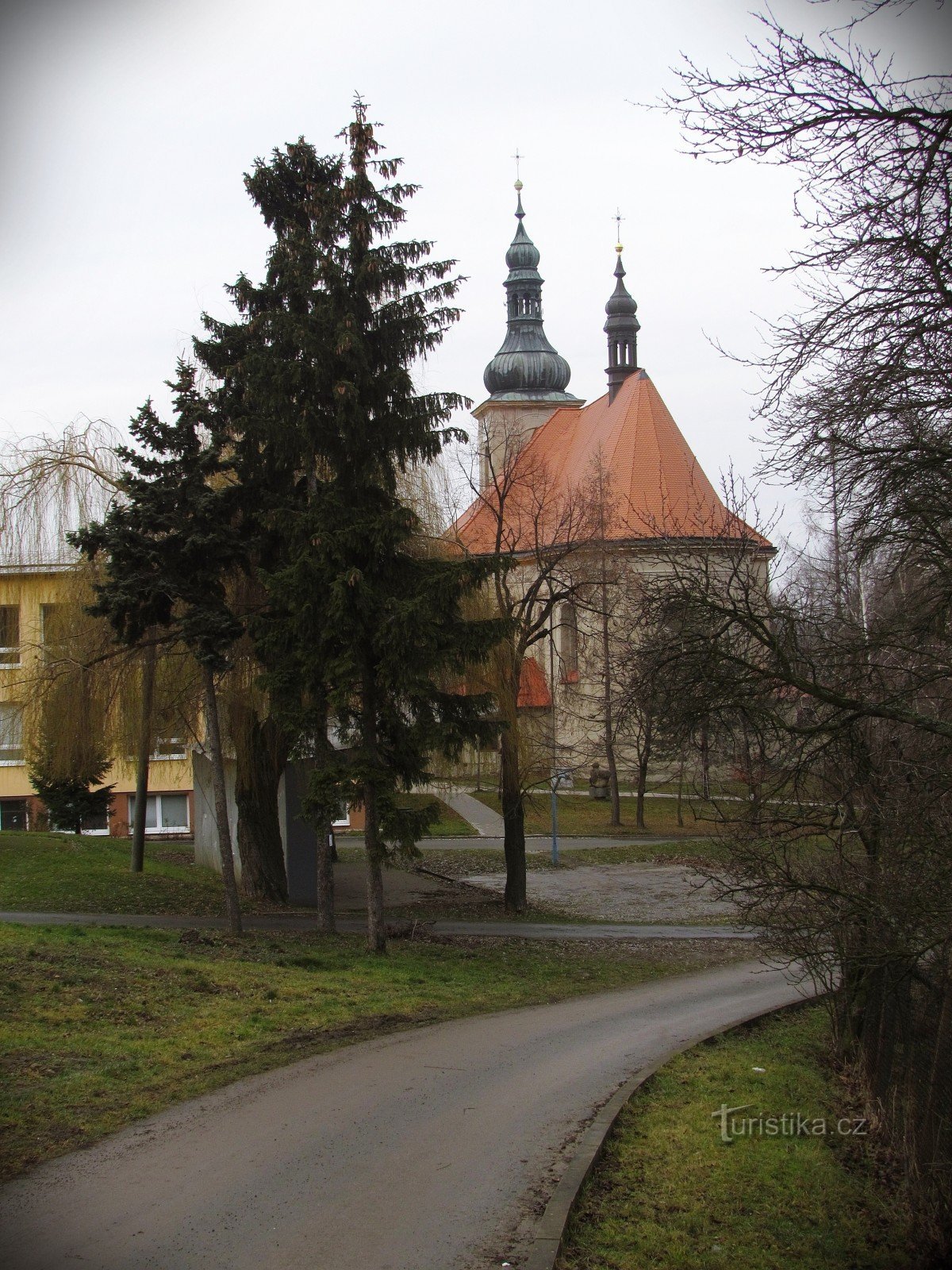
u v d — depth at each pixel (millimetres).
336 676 20172
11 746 30562
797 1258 8703
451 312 21531
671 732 12062
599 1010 18234
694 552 13227
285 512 20453
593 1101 11656
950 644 11266
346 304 20969
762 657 11500
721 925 30031
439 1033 15117
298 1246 7648
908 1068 11422
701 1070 13906
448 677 27141
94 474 28250
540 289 75625
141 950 18516
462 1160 9508
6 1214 8117
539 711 34906
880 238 9305
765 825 12812
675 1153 10555
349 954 21328
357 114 21531
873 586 13625
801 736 11531
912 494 10352
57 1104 10547
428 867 39938
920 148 8891
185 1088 11359
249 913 27422
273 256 21938
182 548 21234
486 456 31859
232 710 27953
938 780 10492
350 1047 13758
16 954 16188
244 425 21297
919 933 10375
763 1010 18656
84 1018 13547
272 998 16062
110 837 44938
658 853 42500
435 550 28531
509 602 30156
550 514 42000
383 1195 8656
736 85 9094
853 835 12938
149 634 27156
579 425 65062
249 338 21953
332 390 20703
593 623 34156
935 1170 10109
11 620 31750
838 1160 11406
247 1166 9172
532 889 36094
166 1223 7984
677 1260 8203
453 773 30500
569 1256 8008
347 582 19609
